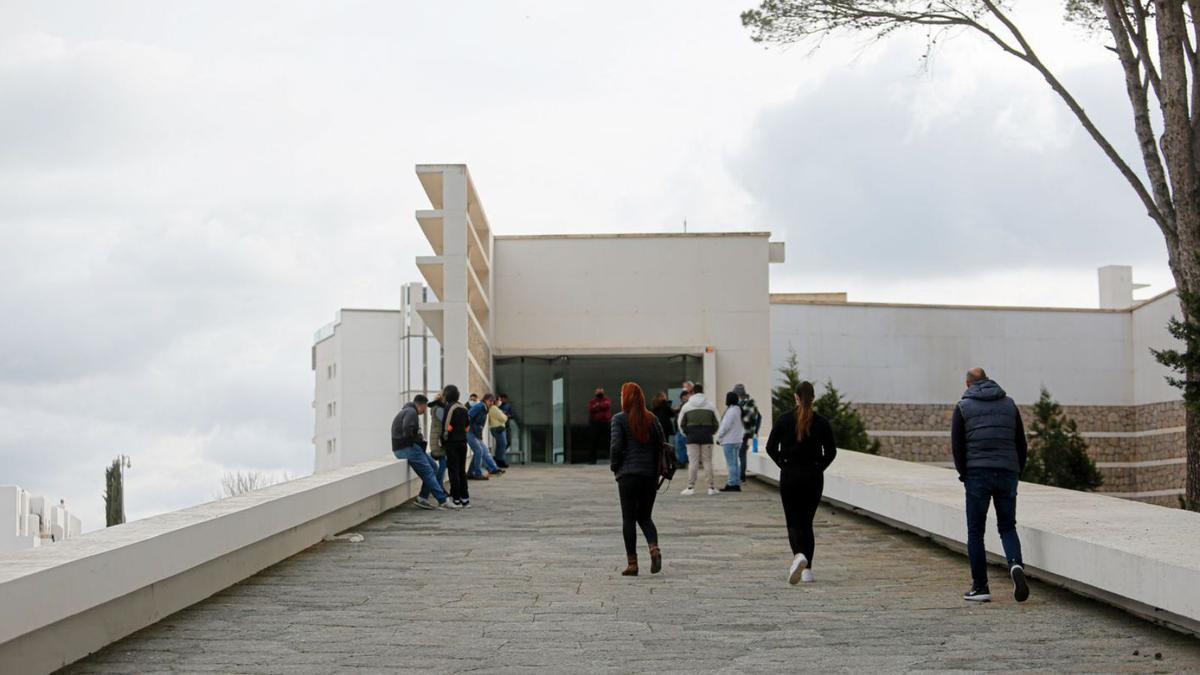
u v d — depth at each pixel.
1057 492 15.70
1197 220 19.94
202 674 8.56
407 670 8.66
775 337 42.25
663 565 14.02
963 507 14.55
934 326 43.50
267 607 11.23
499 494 23.05
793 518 12.95
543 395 37.69
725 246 38.44
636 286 38.31
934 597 11.91
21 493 48.22
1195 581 9.45
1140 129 20.67
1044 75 21.11
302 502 14.81
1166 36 20.19
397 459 20.95
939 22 21.84
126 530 10.62
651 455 13.39
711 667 8.79
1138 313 44.41
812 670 8.70
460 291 30.47
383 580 12.85
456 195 30.94
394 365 72.69
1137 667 8.83
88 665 8.86
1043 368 44.06
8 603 7.83
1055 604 11.47
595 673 8.59
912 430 42.97
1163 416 42.97
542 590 12.25
